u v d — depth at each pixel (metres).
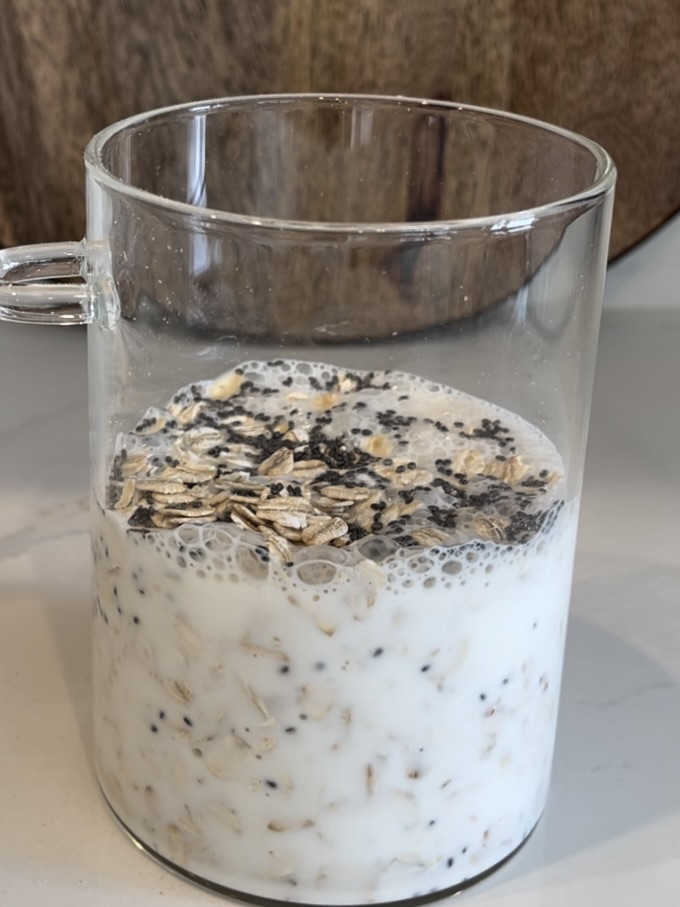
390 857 0.18
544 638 0.18
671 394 0.35
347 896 0.18
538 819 0.21
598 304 0.18
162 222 0.17
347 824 0.18
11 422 0.32
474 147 0.21
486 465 0.19
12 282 0.19
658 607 0.27
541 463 0.19
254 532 0.16
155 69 0.32
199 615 0.17
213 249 0.17
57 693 0.23
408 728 0.17
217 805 0.18
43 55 0.32
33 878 0.19
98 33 0.32
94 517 0.19
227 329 0.19
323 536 0.16
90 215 0.18
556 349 0.18
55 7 0.31
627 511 0.30
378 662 0.16
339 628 0.16
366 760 0.17
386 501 0.17
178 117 0.20
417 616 0.16
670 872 0.20
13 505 0.29
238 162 0.22
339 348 0.20
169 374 0.20
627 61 0.32
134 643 0.18
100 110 0.32
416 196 0.22
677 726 0.23
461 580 0.16
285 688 0.17
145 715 0.18
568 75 0.32
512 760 0.19
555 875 0.20
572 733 0.23
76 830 0.20
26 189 0.33
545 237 0.17
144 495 0.17
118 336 0.18
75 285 0.18
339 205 0.23
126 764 0.19
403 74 0.32
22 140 0.33
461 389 0.21
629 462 0.32
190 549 0.16
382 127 0.22
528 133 0.20
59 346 0.36
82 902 0.19
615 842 0.20
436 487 0.18
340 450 0.19
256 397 0.20
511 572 0.17
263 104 0.22
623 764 0.22
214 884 0.19
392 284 0.17
